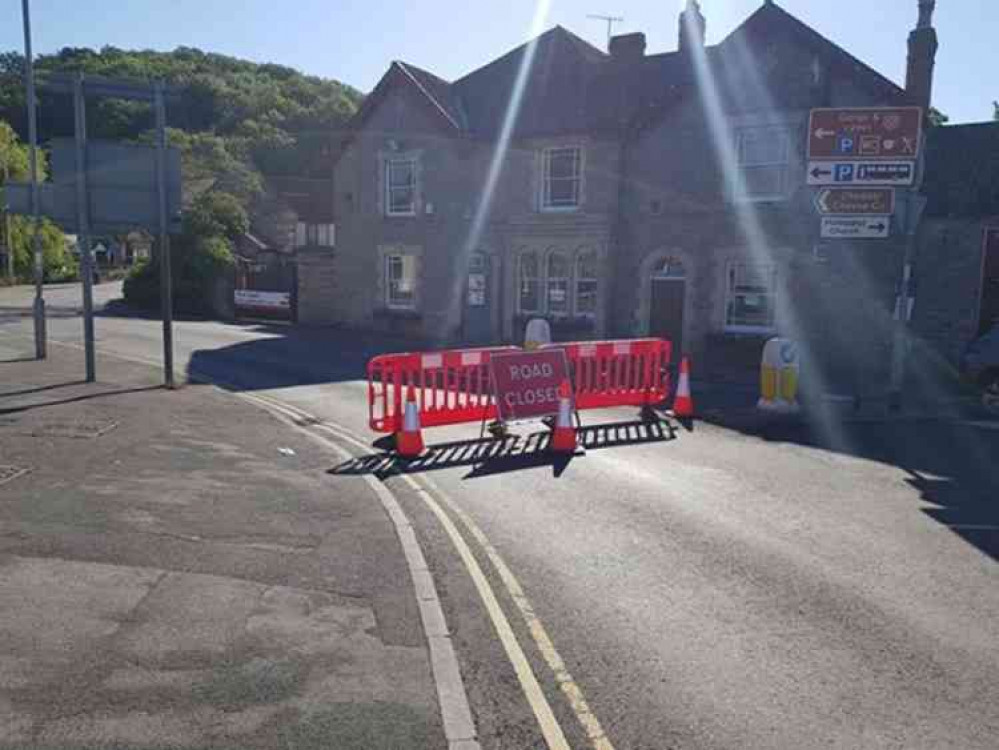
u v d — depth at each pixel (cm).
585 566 645
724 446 1114
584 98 2359
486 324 2478
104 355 1822
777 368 1375
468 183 2475
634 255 2195
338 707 413
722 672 477
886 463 1028
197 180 5469
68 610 502
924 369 1853
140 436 991
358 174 2702
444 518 758
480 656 486
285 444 1013
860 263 1884
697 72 2064
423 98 2503
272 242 4841
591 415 1331
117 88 1299
